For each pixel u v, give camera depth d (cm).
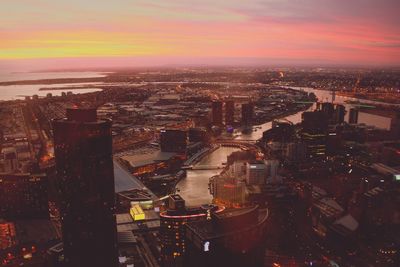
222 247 14450
